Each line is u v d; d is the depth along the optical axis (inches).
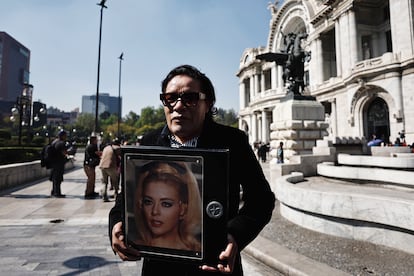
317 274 136.3
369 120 1186.0
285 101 523.5
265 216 62.9
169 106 66.7
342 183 301.3
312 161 381.1
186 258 52.1
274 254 165.5
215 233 50.1
